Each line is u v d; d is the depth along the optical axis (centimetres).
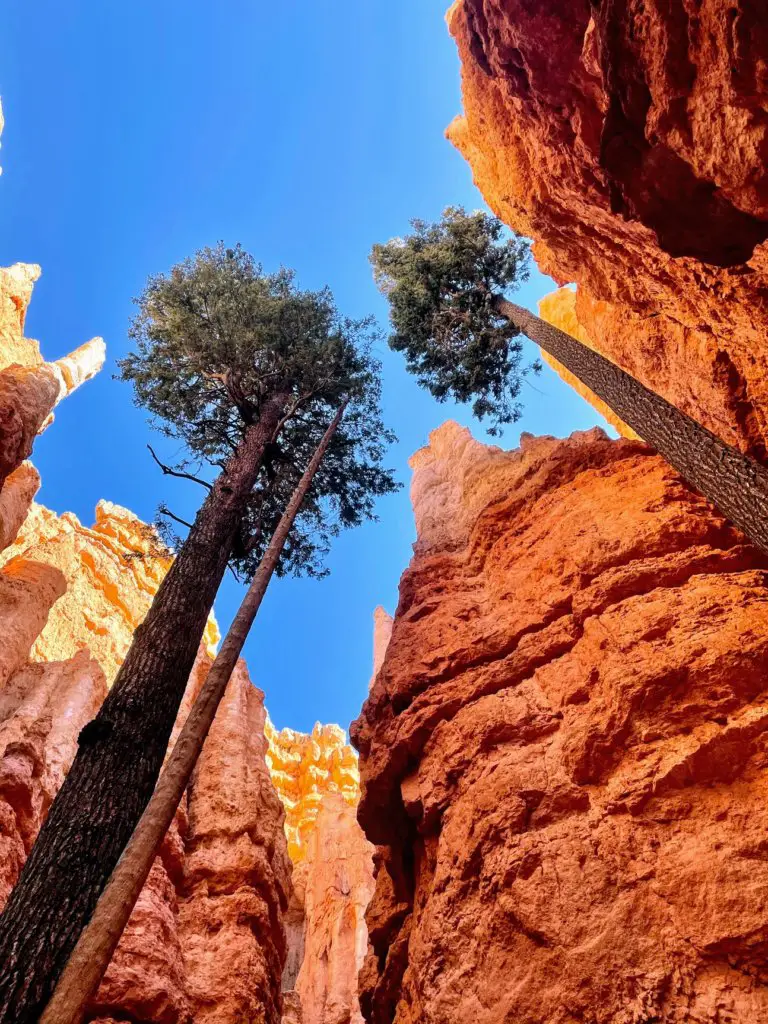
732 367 1216
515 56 1048
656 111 510
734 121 471
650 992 561
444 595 1232
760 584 809
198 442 1603
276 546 889
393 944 962
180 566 937
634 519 982
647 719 725
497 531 1284
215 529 1029
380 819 1061
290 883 1602
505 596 1099
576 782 739
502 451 1642
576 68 945
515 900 679
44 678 1658
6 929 505
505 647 995
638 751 713
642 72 506
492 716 884
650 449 1188
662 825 652
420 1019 753
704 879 593
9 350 2339
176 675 777
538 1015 602
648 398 816
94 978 420
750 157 478
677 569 875
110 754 654
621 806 684
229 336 1527
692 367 1308
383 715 1124
